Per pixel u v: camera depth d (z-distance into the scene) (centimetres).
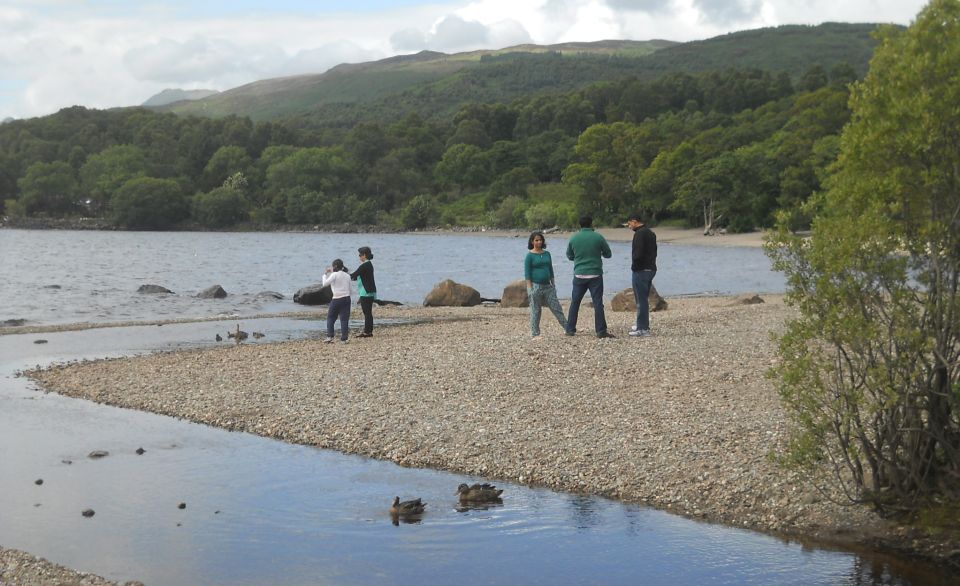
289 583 772
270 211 17450
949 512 820
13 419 1402
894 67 811
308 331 2522
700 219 12594
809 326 810
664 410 1248
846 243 764
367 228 16275
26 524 921
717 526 891
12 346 2242
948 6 802
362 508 963
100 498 1005
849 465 854
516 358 1672
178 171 19925
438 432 1225
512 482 1045
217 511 958
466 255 7919
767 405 1242
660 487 984
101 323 2770
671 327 2061
